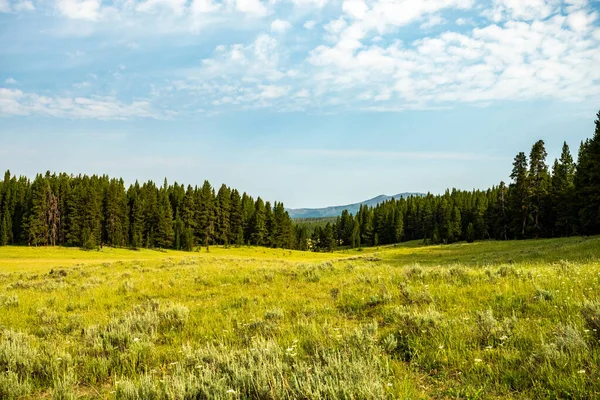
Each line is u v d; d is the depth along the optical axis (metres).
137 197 101.12
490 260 28.31
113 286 14.30
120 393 4.46
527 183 69.50
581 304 6.41
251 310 9.05
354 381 4.02
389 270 14.62
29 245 86.06
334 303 9.41
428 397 3.94
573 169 66.25
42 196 87.00
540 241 51.03
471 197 120.19
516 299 7.63
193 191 117.81
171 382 4.51
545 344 4.73
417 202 142.50
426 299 8.33
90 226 87.81
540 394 3.70
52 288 14.88
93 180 112.44
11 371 5.09
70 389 4.69
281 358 5.06
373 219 148.88
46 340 7.33
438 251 52.94
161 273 18.81
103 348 6.40
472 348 5.16
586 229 55.09
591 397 3.48
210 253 89.62
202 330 7.47
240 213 111.62
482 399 3.80
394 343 5.56
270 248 107.00
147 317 8.09
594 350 4.41
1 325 8.45
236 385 4.29
